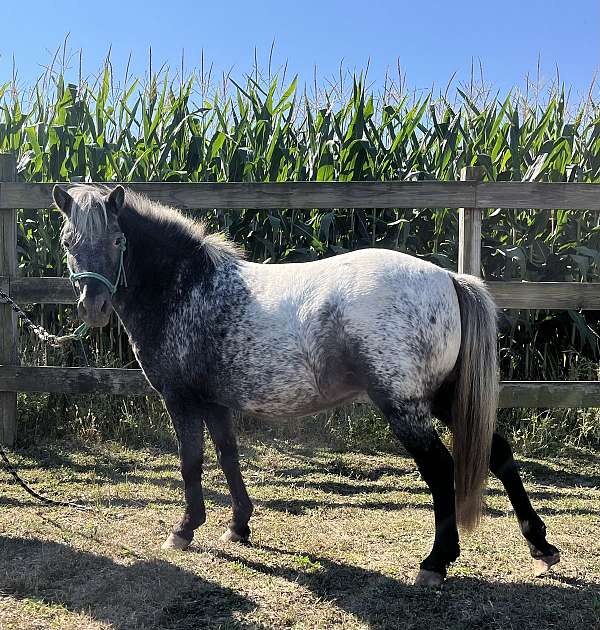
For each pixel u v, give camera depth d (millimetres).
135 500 4070
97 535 3469
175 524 3656
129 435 5367
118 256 3146
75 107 6359
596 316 6012
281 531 3572
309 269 3020
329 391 2939
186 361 3146
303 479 4582
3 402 5141
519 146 6285
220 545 3355
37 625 2523
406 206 4723
